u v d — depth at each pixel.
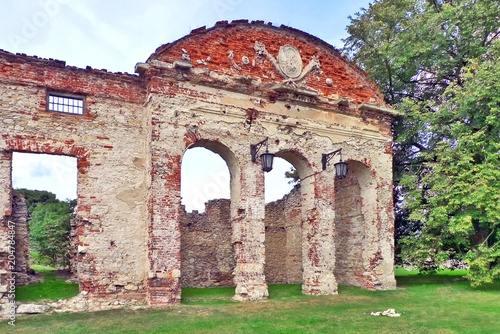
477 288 19.00
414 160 23.72
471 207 19.59
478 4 21.86
